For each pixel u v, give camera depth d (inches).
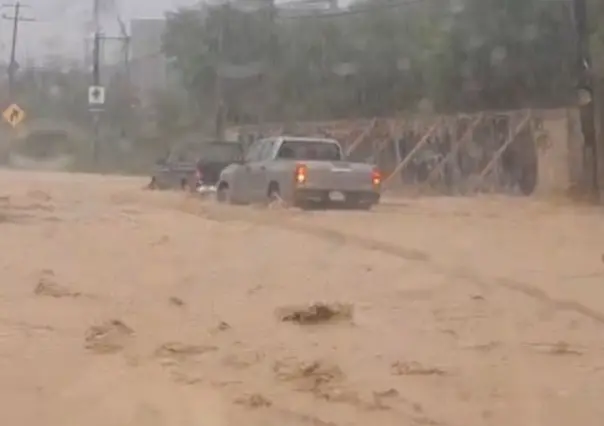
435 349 1132.5
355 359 1083.3
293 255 1898.4
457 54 4520.2
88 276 1627.7
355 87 5334.6
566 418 872.9
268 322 1272.1
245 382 988.6
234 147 4069.9
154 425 841.5
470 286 1542.8
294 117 5802.2
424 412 890.1
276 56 5979.3
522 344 1157.1
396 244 2079.2
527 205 3329.2
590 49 3668.8
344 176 2945.4
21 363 1051.9
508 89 4360.2
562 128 3887.8
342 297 1445.6
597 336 1200.8
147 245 2049.7
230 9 6200.8
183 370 1033.5
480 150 4347.9
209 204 3191.4
